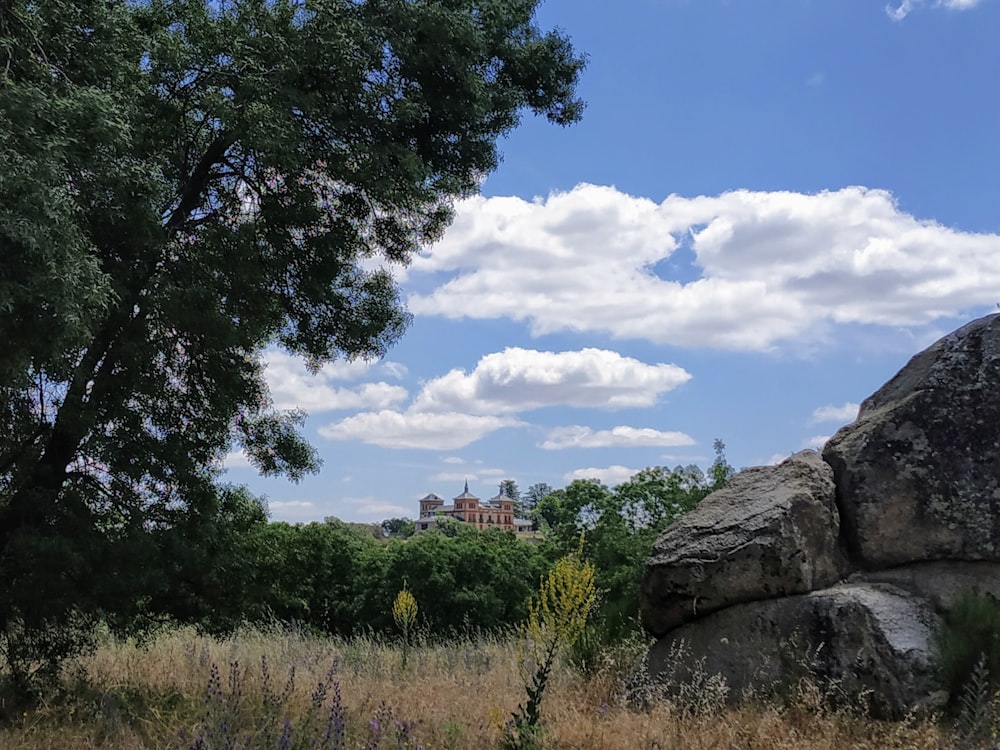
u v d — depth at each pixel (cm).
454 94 954
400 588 1850
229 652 1074
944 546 708
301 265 941
